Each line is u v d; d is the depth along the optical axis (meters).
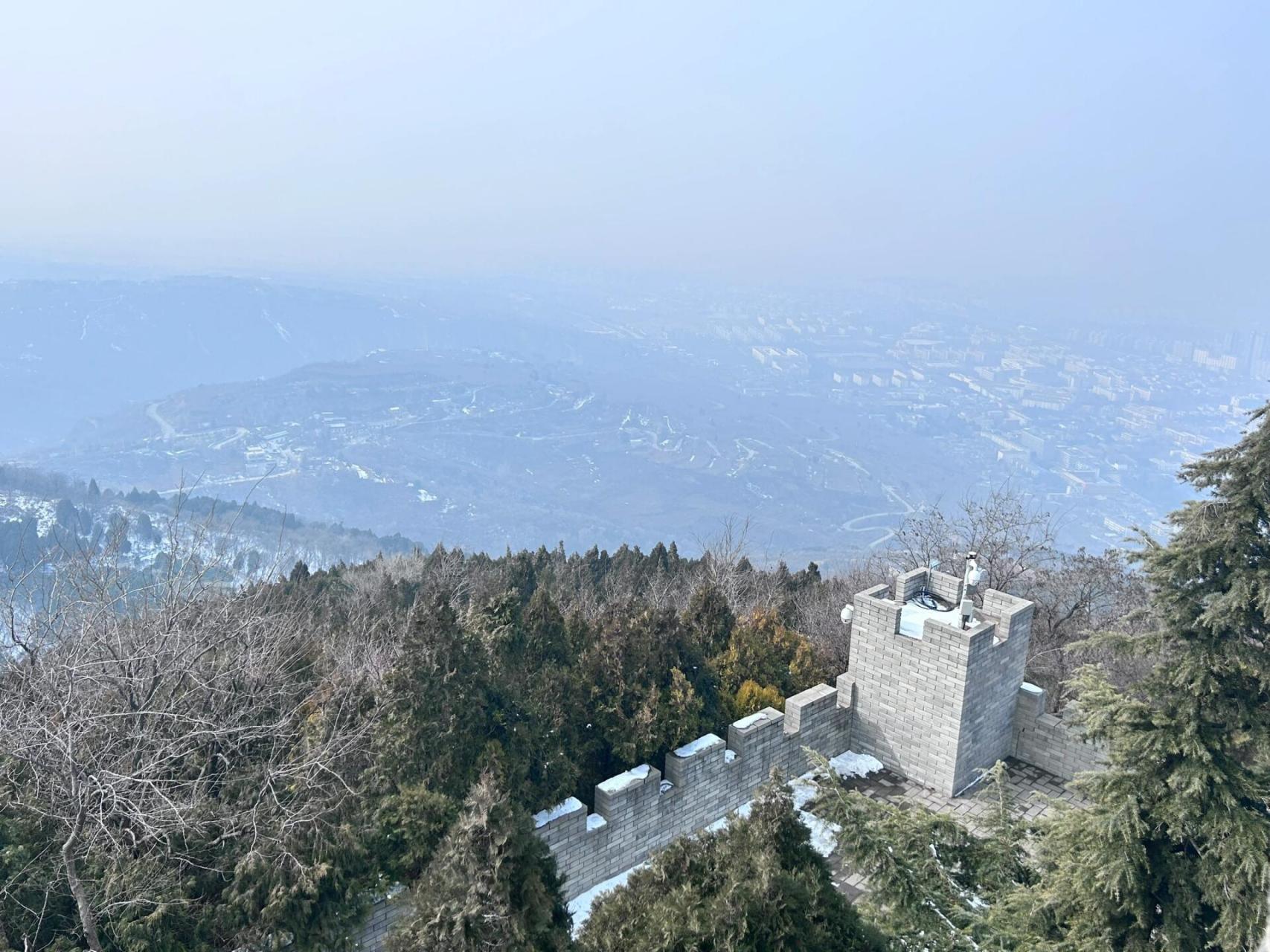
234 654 19.56
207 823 14.05
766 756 20.48
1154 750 11.80
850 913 10.88
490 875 10.22
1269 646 11.67
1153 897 11.73
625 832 17.72
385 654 23.08
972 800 20.62
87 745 14.42
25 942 12.07
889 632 21.42
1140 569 13.17
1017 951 11.75
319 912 12.91
